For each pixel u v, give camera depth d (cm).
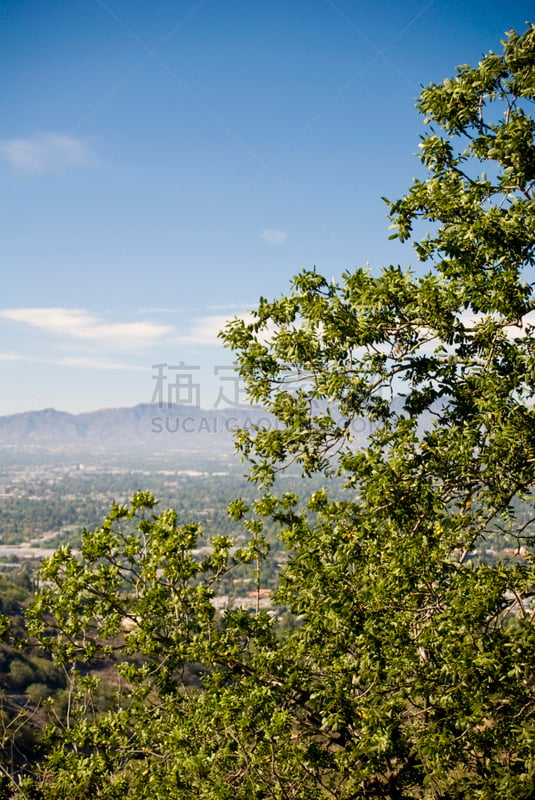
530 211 609
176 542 789
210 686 754
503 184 647
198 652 754
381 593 609
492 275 641
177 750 738
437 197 661
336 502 710
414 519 643
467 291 643
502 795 511
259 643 792
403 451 624
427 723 585
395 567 593
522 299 638
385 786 663
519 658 533
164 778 718
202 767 685
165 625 805
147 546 818
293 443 759
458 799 593
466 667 528
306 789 673
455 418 703
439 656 564
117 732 794
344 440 750
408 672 605
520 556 643
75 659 820
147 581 804
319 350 753
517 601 561
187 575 793
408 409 724
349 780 654
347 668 642
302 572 682
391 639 604
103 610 819
